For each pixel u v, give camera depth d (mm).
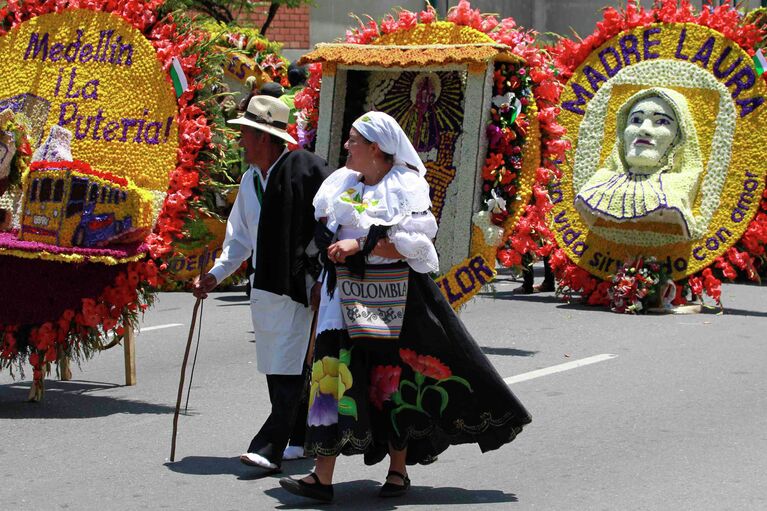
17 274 10227
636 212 16281
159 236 10484
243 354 13172
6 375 12125
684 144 16578
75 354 11625
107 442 9172
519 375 11711
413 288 7301
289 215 8164
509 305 17500
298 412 8609
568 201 17391
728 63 16547
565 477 8047
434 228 7320
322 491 7422
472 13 12516
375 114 7371
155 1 11062
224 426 9703
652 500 7457
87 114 10953
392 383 7340
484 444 7516
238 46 19453
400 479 7672
